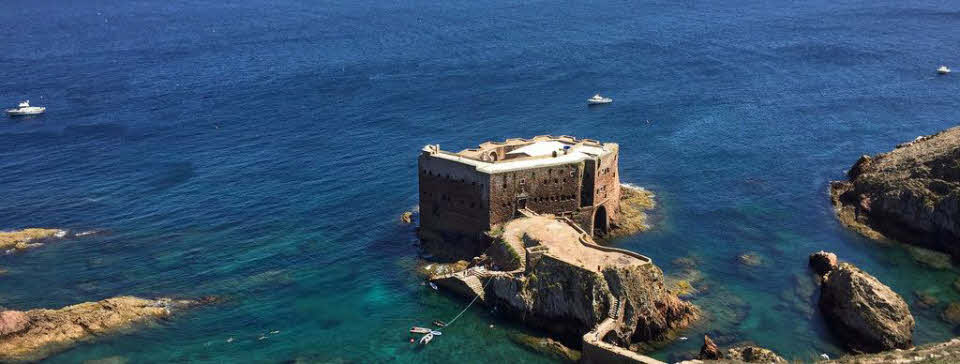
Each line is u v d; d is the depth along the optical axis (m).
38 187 159.50
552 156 127.19
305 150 182.25
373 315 108.06
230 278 118.88
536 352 97.75
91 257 126.19
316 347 100.25
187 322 106.19
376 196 152.00
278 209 146.25
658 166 166.75
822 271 116.38
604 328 95.19
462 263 120.50
